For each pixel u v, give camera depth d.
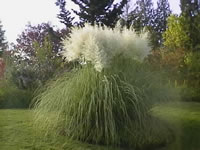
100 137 2.15
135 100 2.23
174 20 4.12
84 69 2.52
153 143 2.20
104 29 2.76
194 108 2.95
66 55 2.75
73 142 2.16
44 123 2.48
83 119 2.21
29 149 1.95
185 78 3.29
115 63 2.58
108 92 2.20
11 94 4.37
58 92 2.44
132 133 2.21
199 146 2.06
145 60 2.91
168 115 2.69
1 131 2.41
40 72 4.85
